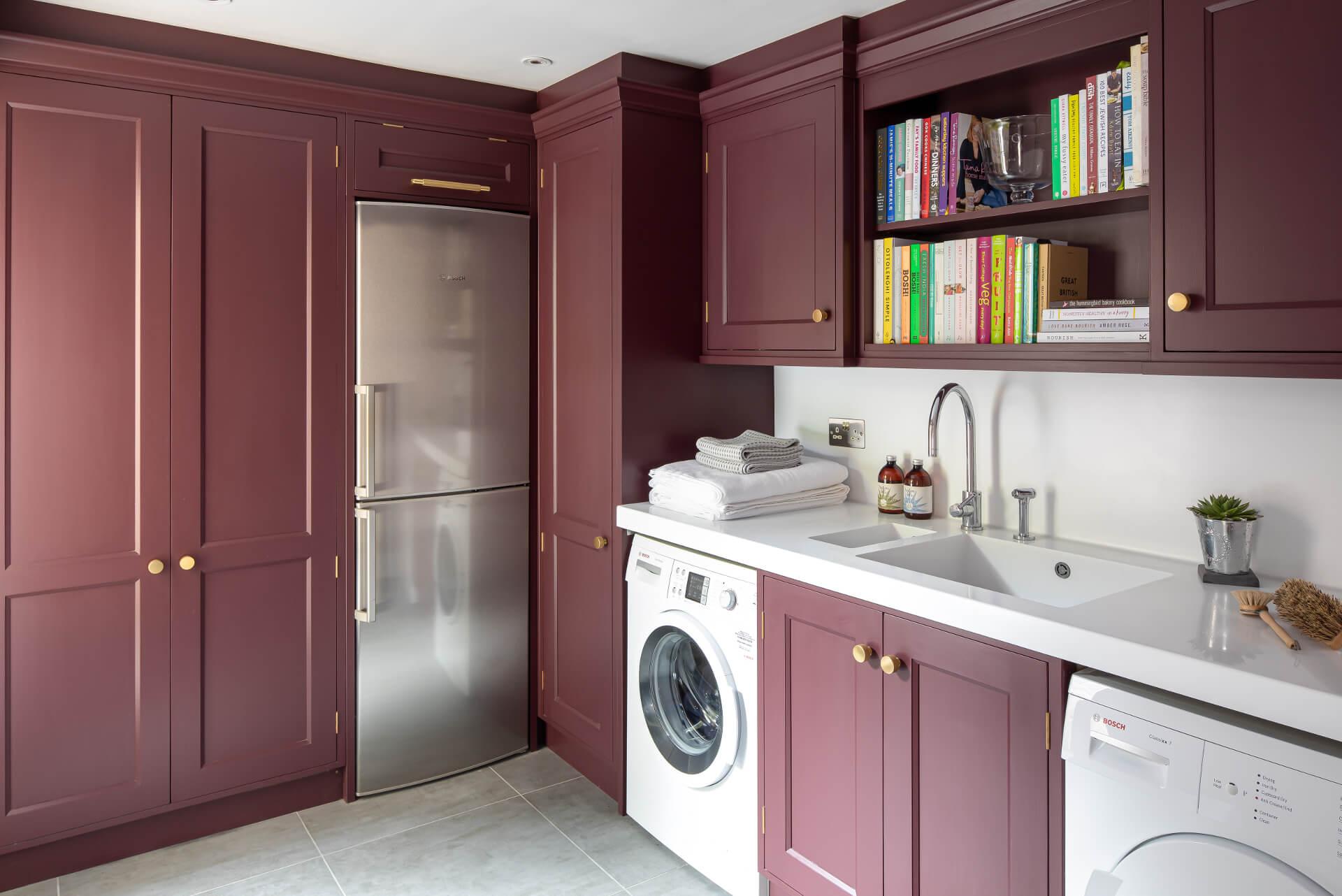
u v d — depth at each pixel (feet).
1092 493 7.30
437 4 7.66
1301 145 5.05
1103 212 6.87
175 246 8.33
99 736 8.23
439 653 9.96
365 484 9.29
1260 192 5.24
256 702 9.00
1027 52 6.56
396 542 9.56
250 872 8.30
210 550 8.66
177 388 8.41
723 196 9.18
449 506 9.88
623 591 9.15
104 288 8.05
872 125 7.88
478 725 10.32
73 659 8.07
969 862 5.85
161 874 8.25
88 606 8.12
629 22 8.02
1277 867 4.19
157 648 8.45
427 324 9.59
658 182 9.18
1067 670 5.26
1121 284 7.01
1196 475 6.64
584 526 9.70
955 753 5.90
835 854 6.84
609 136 9.08
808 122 8.13
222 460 8.68
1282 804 4.20
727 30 8.20
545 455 10.34
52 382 7.86
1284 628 4.98
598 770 9.89
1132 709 4.80
